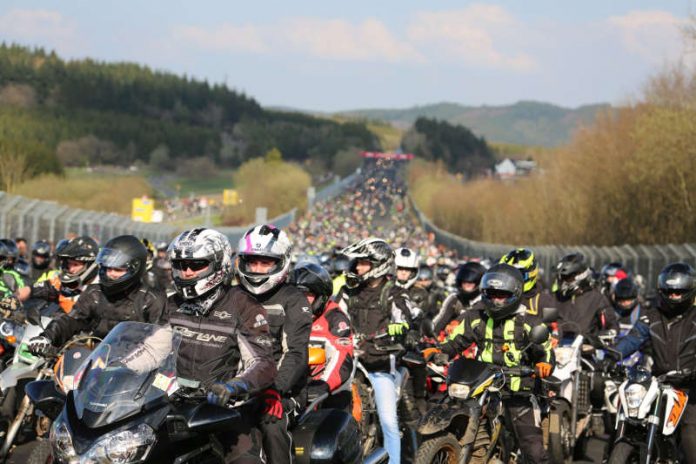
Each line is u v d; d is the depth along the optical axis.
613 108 100.50
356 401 15.68
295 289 12.88
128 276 15.49
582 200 105.56
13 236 44.88
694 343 15.94
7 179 159.50
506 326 16.05
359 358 18.19
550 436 18.83
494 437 15.79
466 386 15.35
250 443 11.38
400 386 18.09
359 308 18.59
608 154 95.19
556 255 84.38
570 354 20.73
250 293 12.64
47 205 48.50
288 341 12.54
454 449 15.37
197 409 10.25
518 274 15.87
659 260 56.88
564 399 20.52
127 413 9.83
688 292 15.80
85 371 10.32
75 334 15.99
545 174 131.50
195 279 11.17
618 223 95.00
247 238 12.59
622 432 15.56
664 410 15.49
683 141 79.19
